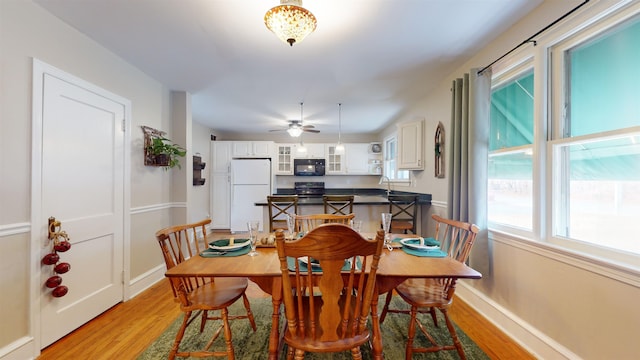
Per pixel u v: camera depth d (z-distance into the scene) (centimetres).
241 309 234
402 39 213
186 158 337
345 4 170
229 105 397
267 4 171
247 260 151
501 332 196
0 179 155
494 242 212
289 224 185
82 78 207
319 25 193
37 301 172
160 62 256
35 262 171
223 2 169
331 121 503
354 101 375
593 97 150
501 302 203
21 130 165
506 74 212
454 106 256
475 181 218
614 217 138
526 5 174
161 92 311
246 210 551
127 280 253
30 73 169
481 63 232
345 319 124
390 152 559
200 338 189
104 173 229
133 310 232
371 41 216
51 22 182
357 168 600
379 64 259
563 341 154
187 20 189
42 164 177
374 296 138
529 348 174
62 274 190
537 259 173
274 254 163
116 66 241
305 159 596
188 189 341
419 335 192
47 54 180
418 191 368
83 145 208
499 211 220
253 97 359
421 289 172
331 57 244
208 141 564
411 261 149
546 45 171
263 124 535
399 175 479
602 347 135
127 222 254
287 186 627
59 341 186
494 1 169
